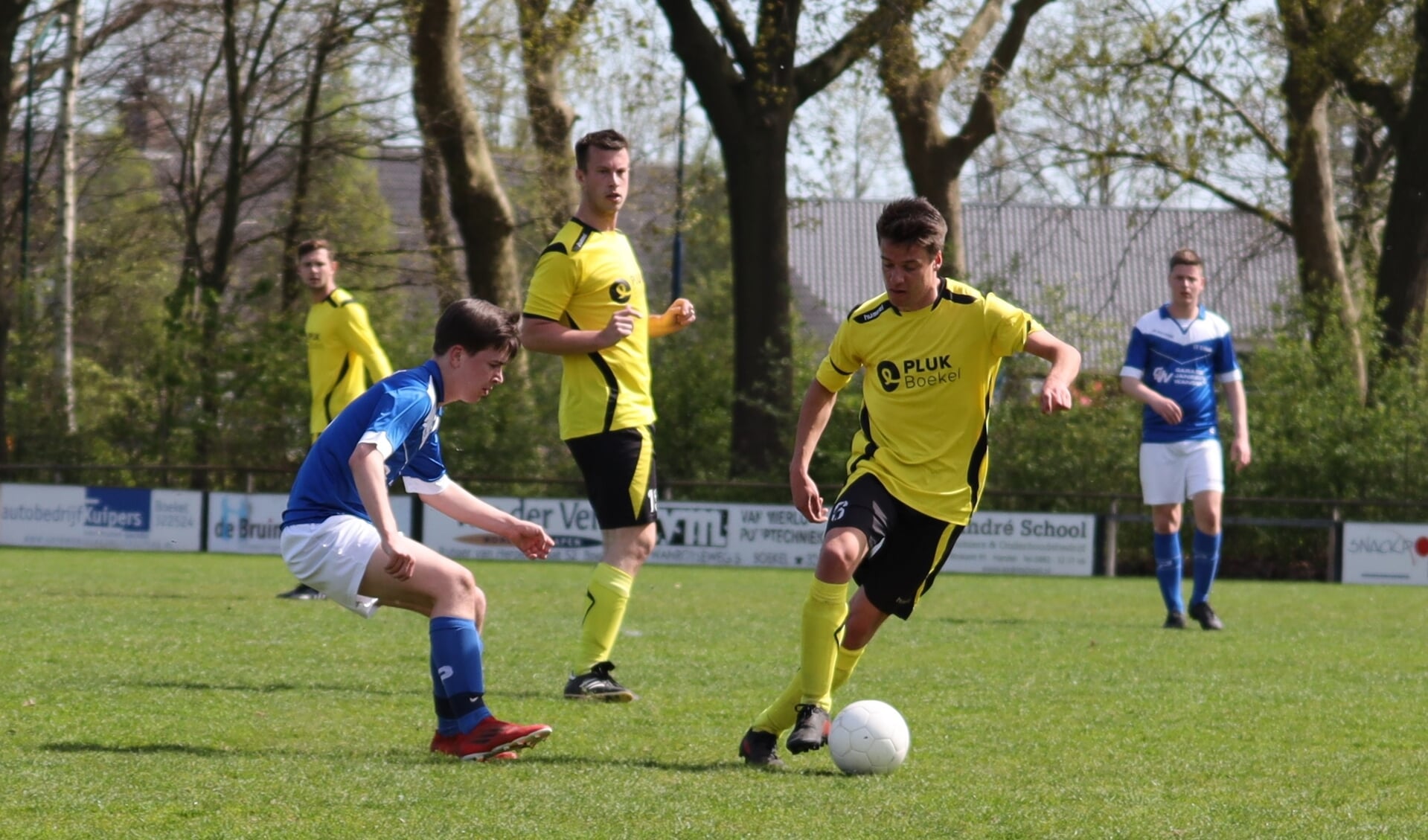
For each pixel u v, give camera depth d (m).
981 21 81.25
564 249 23.52
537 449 79.00
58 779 15.44
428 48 77.81
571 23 72.12
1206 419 38.28
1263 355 74.31
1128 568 72.31
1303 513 71.69
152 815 13.95
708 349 94.50
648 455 23.80
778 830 13.88
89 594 40.38
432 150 87.75
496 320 17.88
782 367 78.19
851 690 24.61
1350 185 109.50
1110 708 22.98
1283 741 20.08
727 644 31.72
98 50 95.38
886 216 18.50
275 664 25.83
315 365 38.06
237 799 14.70
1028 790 16.22
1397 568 65.12
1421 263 78.62
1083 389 74.69
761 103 75.00
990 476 74.38
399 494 66.19
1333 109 104.94
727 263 150.00
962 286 18.72
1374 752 19.25
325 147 89.38
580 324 23.70
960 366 18.50
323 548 17.44
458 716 17.45
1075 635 35.50
